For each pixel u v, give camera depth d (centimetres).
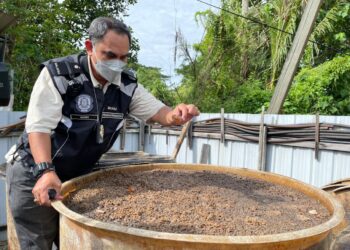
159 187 167
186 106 182
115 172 188
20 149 177
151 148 521
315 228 109
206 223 126
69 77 161
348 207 200
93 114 166
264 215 137
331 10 670
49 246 185
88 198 152
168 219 129
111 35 154
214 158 426
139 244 103
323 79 562
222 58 704
